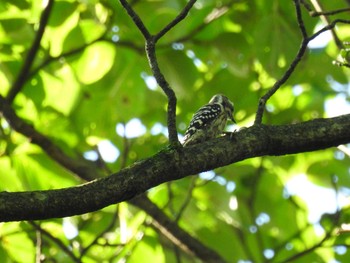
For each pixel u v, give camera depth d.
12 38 12.10
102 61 12.97
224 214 12.48
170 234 11.77
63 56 12.45
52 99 13.18
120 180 6.32
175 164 6.56
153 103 13.36
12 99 11.84
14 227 11.84
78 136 13.23
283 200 13.10
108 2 12.45
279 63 12.17
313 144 7.05
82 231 12.41
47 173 12.05
